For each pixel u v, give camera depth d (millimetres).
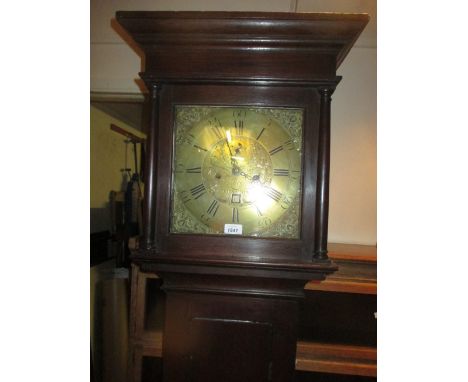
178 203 1077
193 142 1081
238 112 1071
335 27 972
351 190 1756
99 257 2391
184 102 1067
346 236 1758
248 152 1071
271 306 1085
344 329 1527
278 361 1085
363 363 1390
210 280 1082
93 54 1766
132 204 2422
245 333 1092
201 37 1017
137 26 1007
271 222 1056
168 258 1021
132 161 3102
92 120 2430
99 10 1727
